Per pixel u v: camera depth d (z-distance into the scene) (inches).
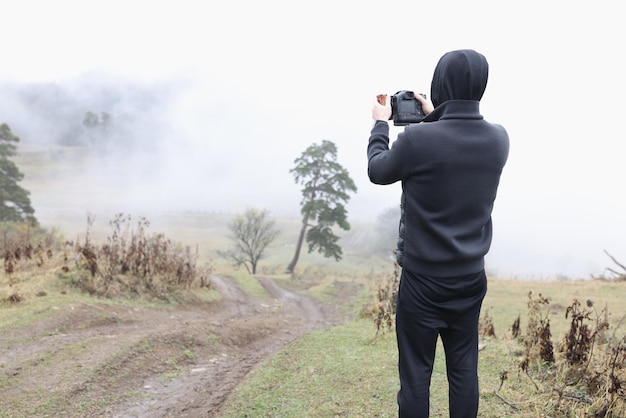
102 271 555.2
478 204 77.7
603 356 169.8
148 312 486.9
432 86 85.5
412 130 78.0
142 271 601.6
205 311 606.9
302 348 286.0
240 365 287.3
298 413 160.6
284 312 711.7
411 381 84.7
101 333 345.4
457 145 76.1
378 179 82.4
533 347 191.8
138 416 194.9
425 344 83.5
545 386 160.1
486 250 79.7
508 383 167.0
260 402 183.2
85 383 222.4
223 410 184.2
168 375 256.1
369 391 172.7
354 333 328.5
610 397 137.9
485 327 299.7
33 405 195.6
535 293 748.6
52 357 260.2
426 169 76.7
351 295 1006.4
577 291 767.7
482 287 82.0
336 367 216.2
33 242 756.6
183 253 762.2
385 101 91.0
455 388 86.0
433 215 77.8
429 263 79.0
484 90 80.6
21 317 354.3
